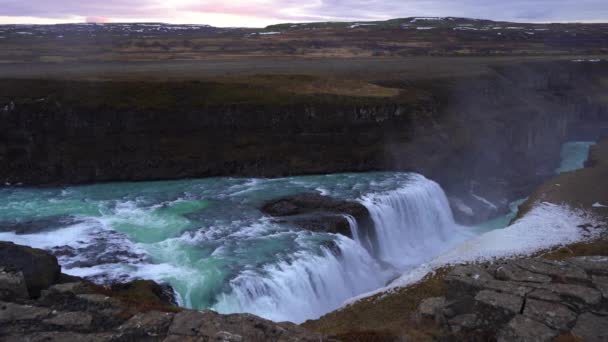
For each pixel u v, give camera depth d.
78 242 28.94
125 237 29.95
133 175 44.12
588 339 13.69
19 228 31.12
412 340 16.09
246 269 25.53
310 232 31.23
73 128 45.62
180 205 36.69
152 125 47.56
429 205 41.72
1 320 14.52
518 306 15.34
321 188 41.19
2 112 44.28
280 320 23.53
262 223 32.88
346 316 22.47
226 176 45.91
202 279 24.28
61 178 42.53
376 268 32.34
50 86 49.19
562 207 39.19
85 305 15.65
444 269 27.53
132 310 15.47
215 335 13.92
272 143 49.25
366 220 35.25
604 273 17.56
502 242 31.86
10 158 42.88
